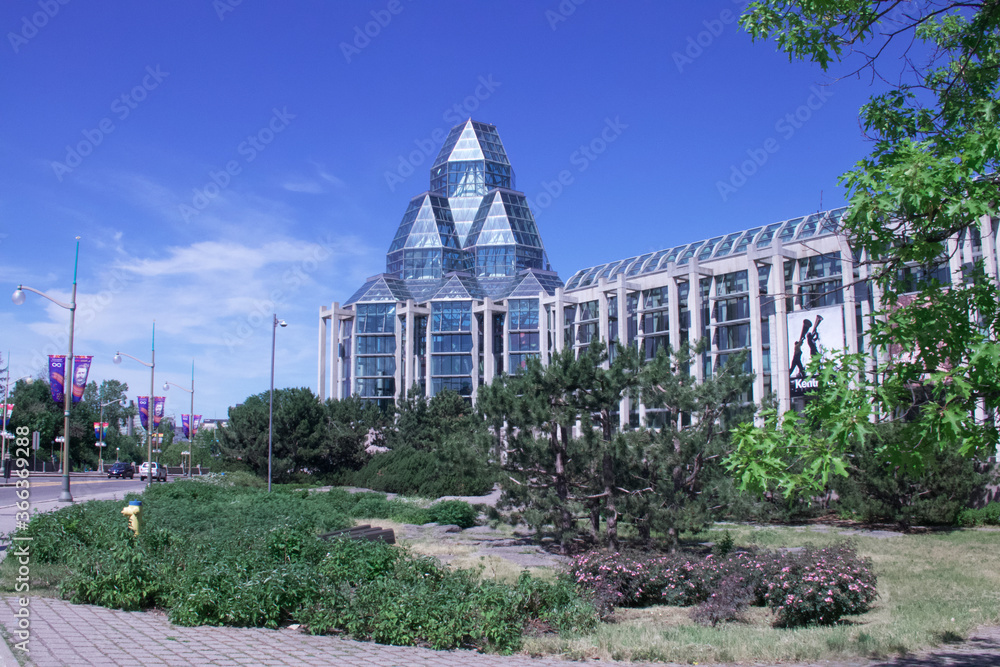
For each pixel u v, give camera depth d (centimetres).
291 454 5434
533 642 1012
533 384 2164
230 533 1738
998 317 606
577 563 1457
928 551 2233
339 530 2042
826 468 591
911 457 624
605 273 6228
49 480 6053
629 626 1208
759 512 2070
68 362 3197
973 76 723
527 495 2184
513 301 7638
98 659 769
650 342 5391
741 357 2125
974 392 582
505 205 9588
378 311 8194
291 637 966
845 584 1267
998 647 1045
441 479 4288
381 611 998
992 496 2983
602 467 2123
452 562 1906
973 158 566
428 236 9694
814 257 4194
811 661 979
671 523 1970
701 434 2050
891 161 622
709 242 5294
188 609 989
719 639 1095
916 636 1092
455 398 6119
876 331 626
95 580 1098
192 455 7956
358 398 6712
